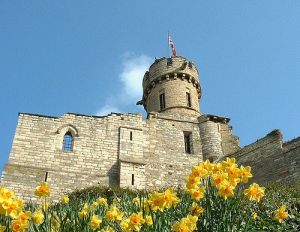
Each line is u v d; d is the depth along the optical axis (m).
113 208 6.36
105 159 30.39
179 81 41.19
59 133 30.66
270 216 10.09
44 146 29.62
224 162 6.14
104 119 32.59
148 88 42.34
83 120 32.00
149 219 5.79
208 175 6.33
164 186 30.09
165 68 41.84
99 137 31.42
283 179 25.19
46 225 6.00
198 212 6.12
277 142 26.98
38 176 27.89
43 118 31.11
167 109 39.16
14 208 5.01
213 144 34.28
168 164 32.19
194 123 36.22
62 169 28.91
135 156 30.97
